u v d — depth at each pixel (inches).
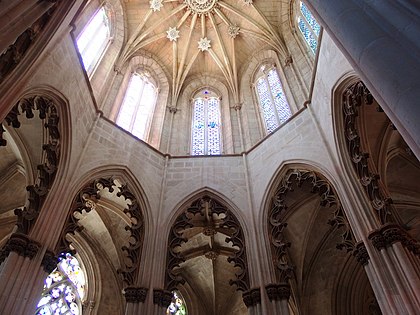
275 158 583.2
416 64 213.6
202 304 774.5
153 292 459.2
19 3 329.1
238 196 574.9
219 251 745.0
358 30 254.2
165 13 857.5
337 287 657.6
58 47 473.7
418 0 233.6
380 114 519.5
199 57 887.1
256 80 835.4
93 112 584.1
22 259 392.8
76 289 678.5
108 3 765.3
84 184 509.4
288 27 808.9
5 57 364.5
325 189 502.3
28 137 538.3
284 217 642.8
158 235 521.7
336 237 674.8
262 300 449.1
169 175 610.9
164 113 775.7
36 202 438.9
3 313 350.6
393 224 400.2
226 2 870.4
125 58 780.0
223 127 776.3
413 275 360.2
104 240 718.5
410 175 618.2
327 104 520.4
